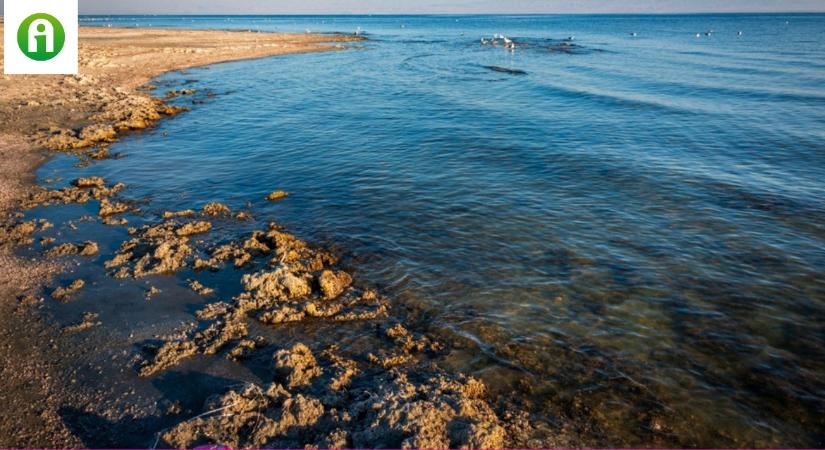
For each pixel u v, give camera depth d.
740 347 9.31
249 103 32.09
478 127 25.31
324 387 8.01
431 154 21.03
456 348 9.19
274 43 77.88
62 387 8.09
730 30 114.44
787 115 27.00
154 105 29.72
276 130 25.14
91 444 7.05
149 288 10.95
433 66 51.16
